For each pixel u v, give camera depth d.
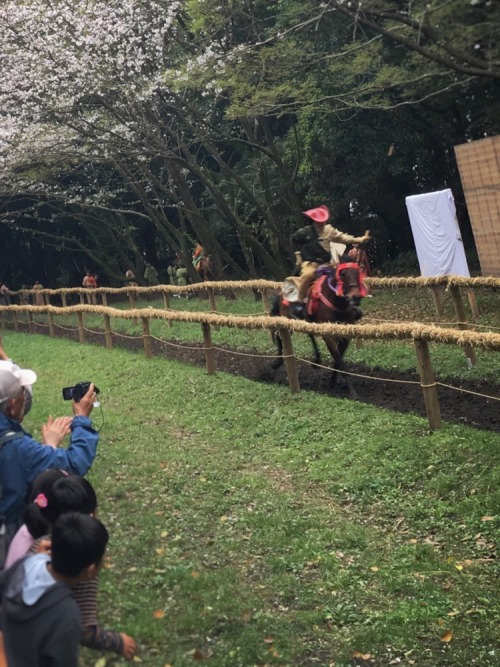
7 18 19.72
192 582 5.43
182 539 6.30
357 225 26.31
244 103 14.60
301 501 7.57
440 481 7.56
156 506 7.03
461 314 11.97
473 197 16.78
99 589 5.17
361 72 9.94
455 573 6.06
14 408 4.33
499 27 7.15
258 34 17.70
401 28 7.86
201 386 12.35
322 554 6.29
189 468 8.30
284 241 24.06
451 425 8.91
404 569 6.14
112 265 34.62
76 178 32.03
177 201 25.36
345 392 11.47
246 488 7.82
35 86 20.33
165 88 19.80
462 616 5.46
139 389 12.86
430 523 6.93
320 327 10.56
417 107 16.61
